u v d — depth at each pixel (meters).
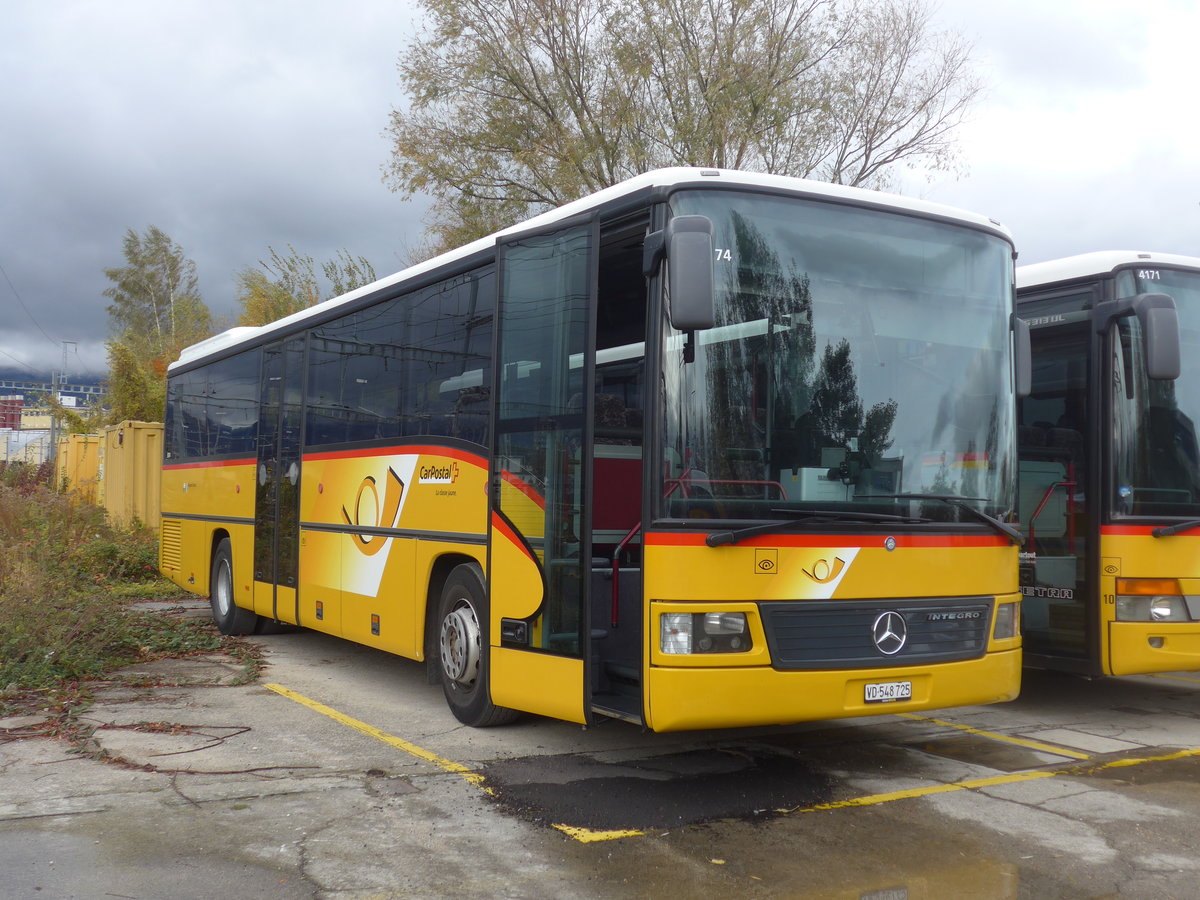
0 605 9.27
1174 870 4.79
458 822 5.33
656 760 6.62
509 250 7.02
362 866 4.70
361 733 7.22
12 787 5.78
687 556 5.43
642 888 4.49
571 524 6.17
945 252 6.41
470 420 7.36
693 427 5.55
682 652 5.39
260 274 30.06
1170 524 7.85
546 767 6.41
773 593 5.51
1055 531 8.27
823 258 6.02
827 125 24.52
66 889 4.36
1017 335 6.67
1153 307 6.85
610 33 24.69
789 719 5.49
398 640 8.23
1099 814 5.62
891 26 24.52
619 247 6.72
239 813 5.40
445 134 25.55
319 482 9.84
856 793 5.97
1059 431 8.27
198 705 8.06
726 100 23.69
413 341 8.33
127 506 20.97
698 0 24.48
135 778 5.99
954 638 5.98
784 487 5.66
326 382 9.89
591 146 24.86
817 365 5.87
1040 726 7.90
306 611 9.97
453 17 24.91
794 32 24.66
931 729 7.73
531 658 6.45
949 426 6.20
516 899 4.36
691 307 5.21
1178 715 8.40
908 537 5.88
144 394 28.17
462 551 7.34
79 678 8.95
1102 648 7.81
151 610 14.37
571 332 6.30
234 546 11.80
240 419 11.98
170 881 4.48
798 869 4.74
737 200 5.86
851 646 5.66
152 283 51.97
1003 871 4.74
